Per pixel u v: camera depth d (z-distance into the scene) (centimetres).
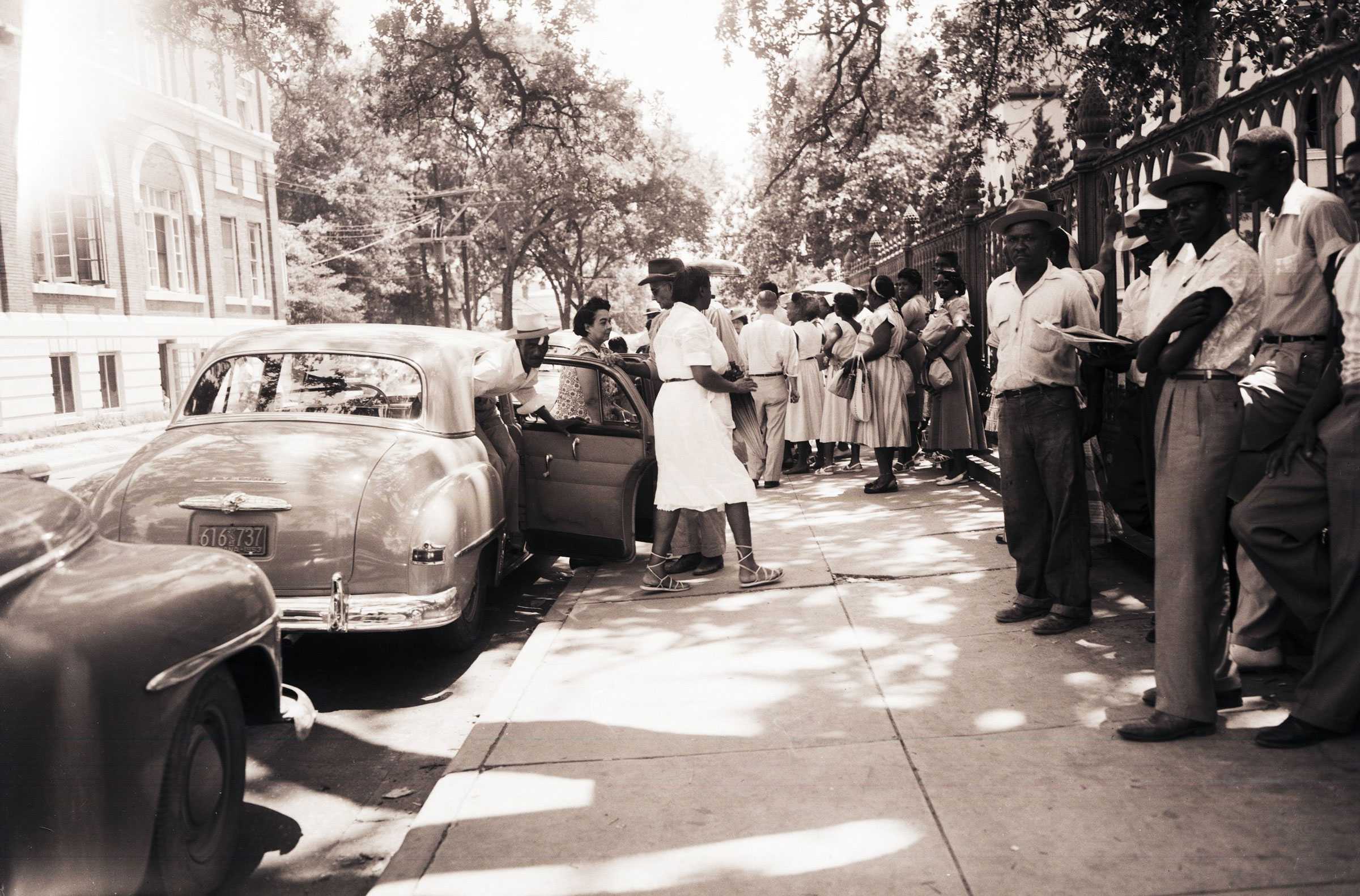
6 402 2239
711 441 696
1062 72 1791
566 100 2392
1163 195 404
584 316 885
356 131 5228
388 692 570
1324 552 390
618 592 721
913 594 652
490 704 502
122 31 2294
